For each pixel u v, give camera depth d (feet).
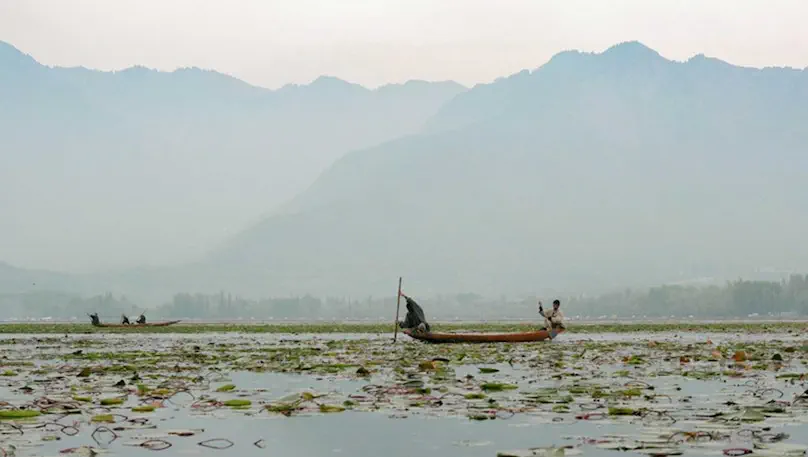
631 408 64.75
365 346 167.94
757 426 56.59
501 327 401.08
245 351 151.74
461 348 155.33
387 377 93.20
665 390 78.28
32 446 51.88
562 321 184.14
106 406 69.31
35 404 69.67
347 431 57.36
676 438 52.29
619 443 50.88
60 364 117.29
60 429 57.88
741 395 74.02
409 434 56.08
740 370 101.19
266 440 54.49
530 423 59.36
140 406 68.49
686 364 112.06
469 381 87.10
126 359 128.47
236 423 60.80
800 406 66.18
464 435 55.42
